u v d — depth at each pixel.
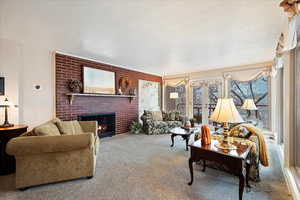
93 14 1.96
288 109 2.25
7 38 2.71
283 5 1.38
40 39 2.75
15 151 1.78
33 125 3.09
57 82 3.46
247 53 3.59
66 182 2.04
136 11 1.89
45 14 1.95
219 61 4.31
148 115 5.17
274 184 1.99
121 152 3.18
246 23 2.18
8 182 2.07
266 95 4.50
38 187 1.93
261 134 2.25
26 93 3.00
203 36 2.62
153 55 3.73
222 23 2.19
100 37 2.66
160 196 1.75
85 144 2.03
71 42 2.89
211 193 1.81
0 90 2.68
